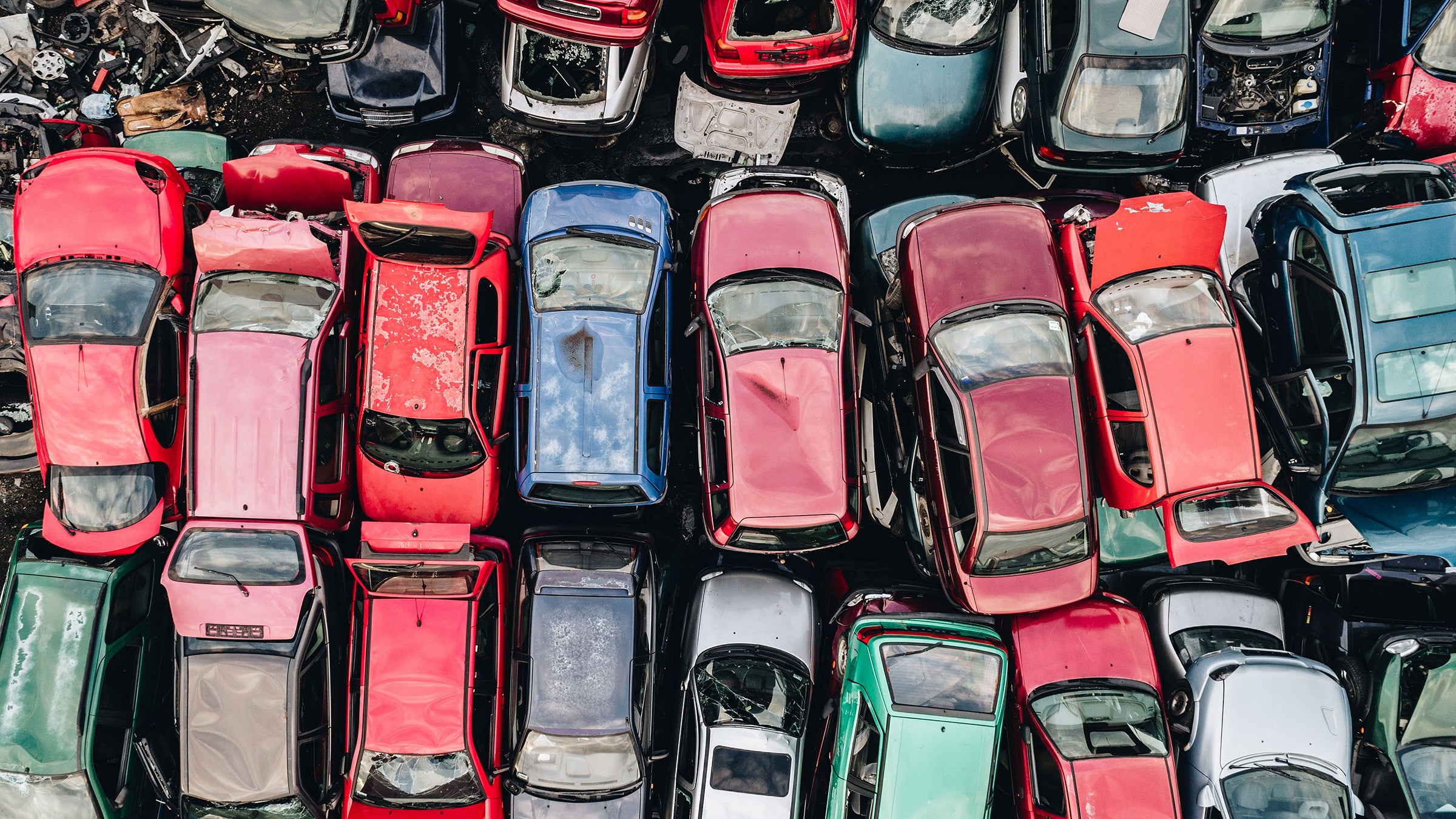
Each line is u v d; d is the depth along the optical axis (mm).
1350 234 7738
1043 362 7719
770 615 8242
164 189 7762
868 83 8555
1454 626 8648
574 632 7711
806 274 7891
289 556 7539
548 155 9281
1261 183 8742
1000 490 7570
